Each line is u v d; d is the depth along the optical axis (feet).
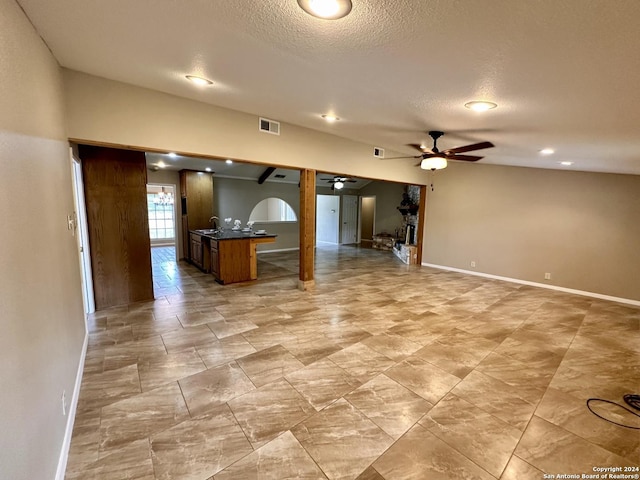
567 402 7.70
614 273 16.66
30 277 4.61
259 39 5.93
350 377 8.59
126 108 9.87
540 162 16.66
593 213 17.16
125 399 7.49
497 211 20.54
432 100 8.58
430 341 10.95
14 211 4.12
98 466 5.57
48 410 5.01
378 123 12.23
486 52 5.53
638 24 4.11
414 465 5.73
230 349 10.09
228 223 24.57
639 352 10.38
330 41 5.76
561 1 3.82
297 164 14.92
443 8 4.31
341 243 38.22
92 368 8.87
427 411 7.24
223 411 7.11
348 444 6.19
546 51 5.20
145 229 14.49
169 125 10.77
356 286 18.11
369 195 37.29
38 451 4.44
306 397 7.67
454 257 22.84
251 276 19.15
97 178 13.12
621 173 16.31
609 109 7.44
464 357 9.86
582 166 16.15
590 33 4.48
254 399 7.55
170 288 17.17
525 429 6.72
